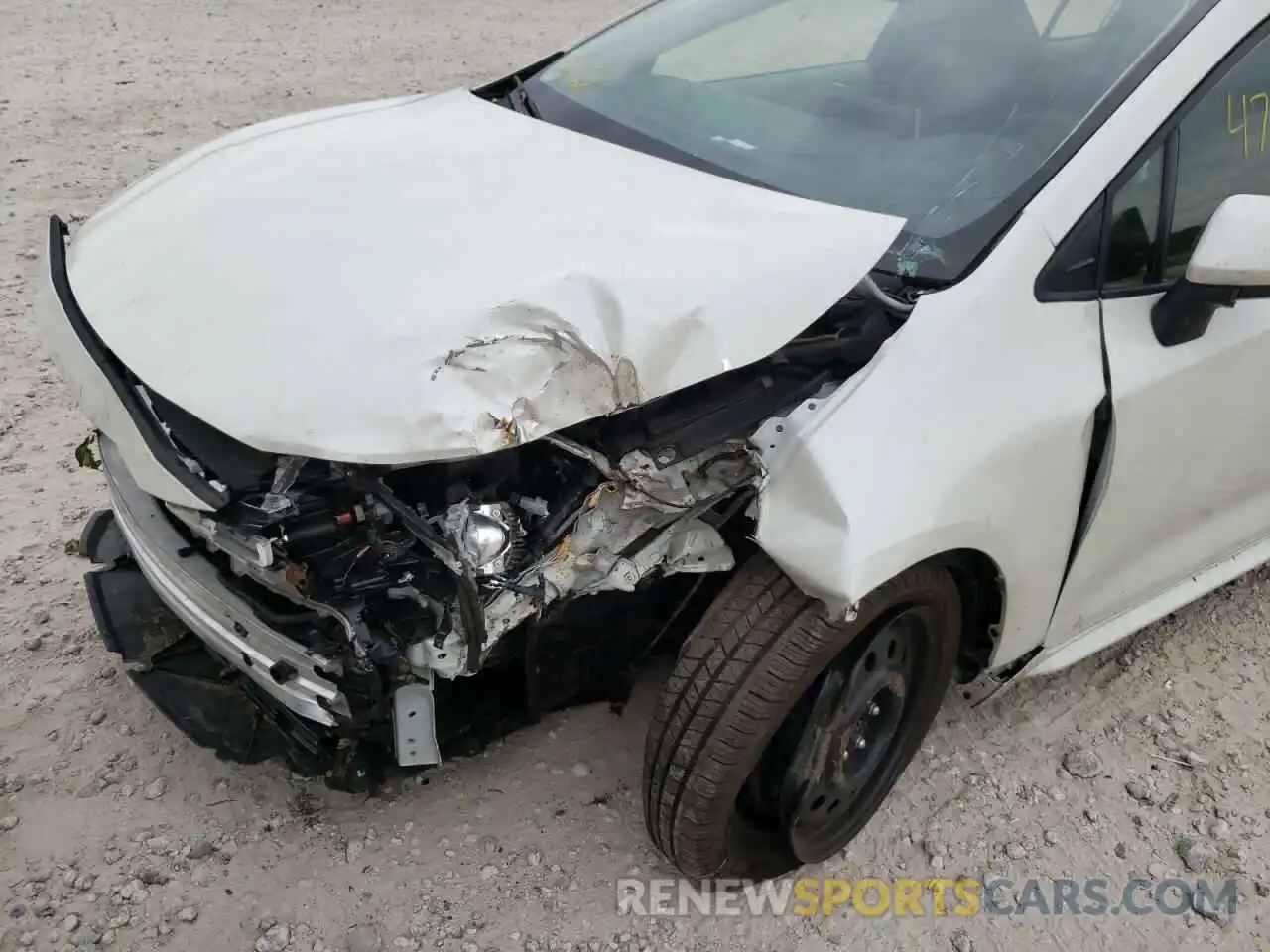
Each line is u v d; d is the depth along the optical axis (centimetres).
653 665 288
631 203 227
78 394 216
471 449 173
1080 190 230
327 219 221
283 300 197
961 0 288
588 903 240
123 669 292
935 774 279
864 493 194
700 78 297
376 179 239
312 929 230
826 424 198
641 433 201
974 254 224
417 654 201
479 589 196
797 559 194
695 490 208
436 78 918
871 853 259
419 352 180
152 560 227
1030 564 232
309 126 288
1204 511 281
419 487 201
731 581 214
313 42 1020
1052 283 226
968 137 251
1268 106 258
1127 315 236
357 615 197
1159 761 288
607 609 236
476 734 251
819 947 236
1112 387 229
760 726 209
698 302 194
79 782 259
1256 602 350
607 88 302
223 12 1116
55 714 277
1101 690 310
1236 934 245
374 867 244
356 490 187
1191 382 243
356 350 182
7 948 222
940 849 259
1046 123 245
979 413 210
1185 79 242
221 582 215
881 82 275
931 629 234
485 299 190
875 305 217
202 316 202
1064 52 259
